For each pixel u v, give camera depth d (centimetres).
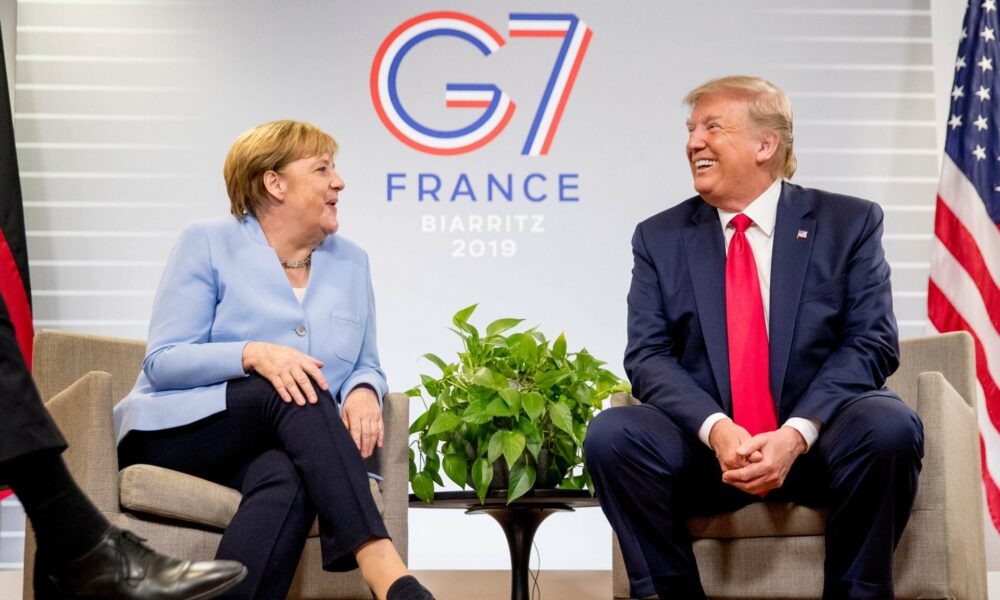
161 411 214
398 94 384
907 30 390
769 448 207
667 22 388
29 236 375
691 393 222
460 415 259
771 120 240
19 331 352
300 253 241
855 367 222
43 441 154
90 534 162
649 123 384
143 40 384
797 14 389
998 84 373
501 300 376
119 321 374
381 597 191
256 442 210
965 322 362
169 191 379
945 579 213
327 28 386
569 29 387
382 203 379
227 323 227
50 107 380
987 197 367
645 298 242
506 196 380
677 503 226
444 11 387
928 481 216
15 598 348
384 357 372
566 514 364
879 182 384
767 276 237
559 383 262
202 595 163
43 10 384
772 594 218
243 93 383
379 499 223
